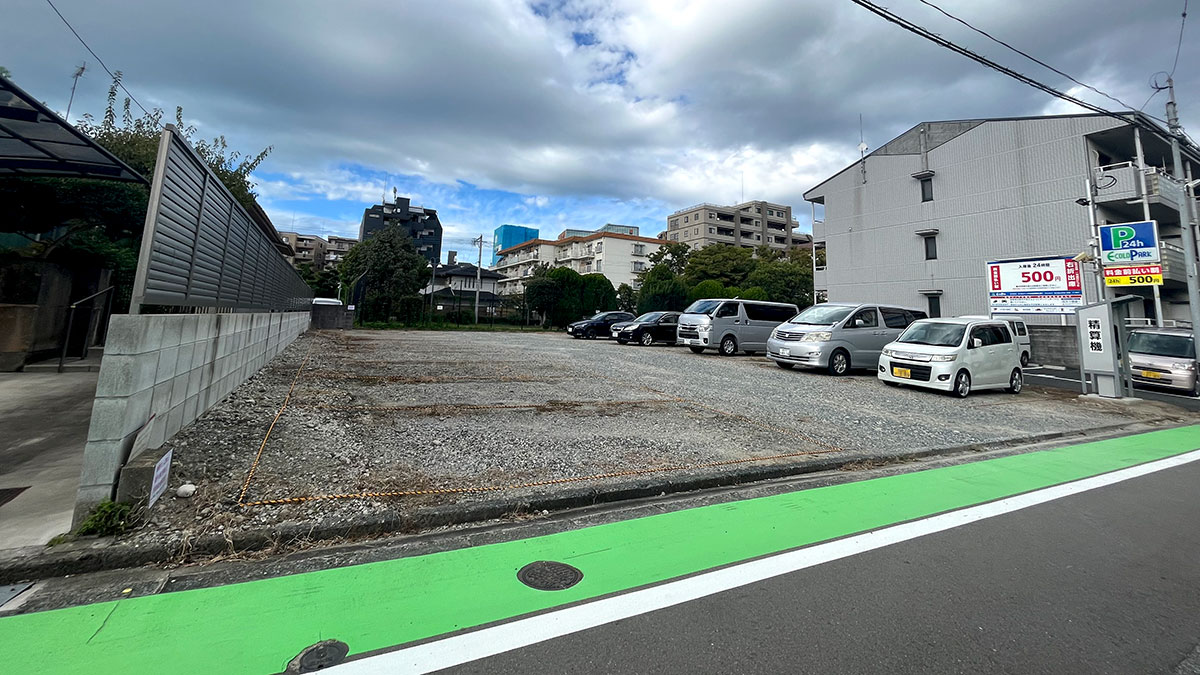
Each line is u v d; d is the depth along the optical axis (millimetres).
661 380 9523
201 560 2725
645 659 2012
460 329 28344
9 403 5934
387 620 2227
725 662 2006
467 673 1896
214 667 1875
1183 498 4340
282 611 2268
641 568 2793
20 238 9445
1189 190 14500
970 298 23828
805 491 4234
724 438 5535
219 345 5434
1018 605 2527
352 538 3051
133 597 2344
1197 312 11016
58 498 3314
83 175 7027
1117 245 12312
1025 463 5375
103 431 2924
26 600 2287
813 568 2859
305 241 71562
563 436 5266
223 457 3904
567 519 3486
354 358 10766
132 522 2861
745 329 15602
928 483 4555
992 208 23188
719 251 45438
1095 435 7020
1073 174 20828
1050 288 13680
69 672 1821
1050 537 3410
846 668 1993
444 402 6605
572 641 2113
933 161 25312
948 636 2238
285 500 3303
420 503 3406
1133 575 2893
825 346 11344
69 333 8398
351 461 4109
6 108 5012
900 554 3080
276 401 5996
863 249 28141
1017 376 10539
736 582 2670
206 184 4957
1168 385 10852
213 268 5344
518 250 69125
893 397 8922
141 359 3264
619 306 40750
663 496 4020
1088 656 2135
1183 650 2195
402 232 30922
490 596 2453
